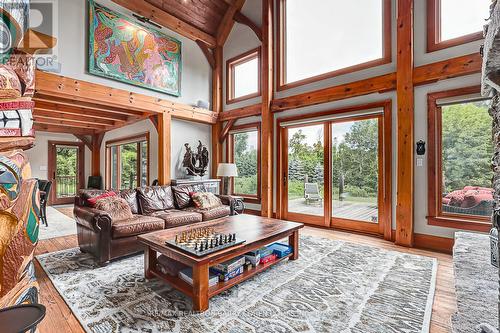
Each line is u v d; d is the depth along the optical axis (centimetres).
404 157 352
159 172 508
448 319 179
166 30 531
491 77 115
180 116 540
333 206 446
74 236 398
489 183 306
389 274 251
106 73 429
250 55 576
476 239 238
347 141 430
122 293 214
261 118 545
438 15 341
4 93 91
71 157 811
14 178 91
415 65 354
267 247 286
